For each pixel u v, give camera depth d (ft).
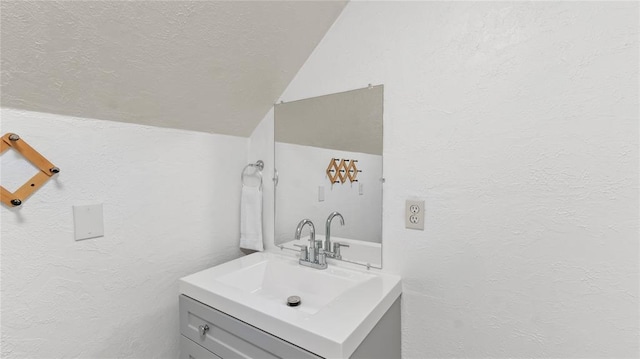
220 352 3.32
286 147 4.76
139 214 3.78
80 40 2.71
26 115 2.89
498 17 3.11
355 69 4.01
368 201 3.98
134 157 3.71
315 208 4.47
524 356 3.10
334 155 4.26
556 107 2.88
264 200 5.07
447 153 3.42
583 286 2.82
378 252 3.94
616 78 2.65
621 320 2.69
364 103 3.96
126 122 3.61
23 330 2.93
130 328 3.73
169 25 3.03
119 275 3.62
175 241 4.19
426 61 3.51
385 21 3.76
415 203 3.63
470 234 3.33
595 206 2.76
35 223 2.97
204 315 3.48
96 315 3.43
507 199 3.13
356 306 3.03
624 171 2.64
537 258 3.01
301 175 4.61
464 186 3.34
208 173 4.60
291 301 3.88
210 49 3.49
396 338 3.65
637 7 2.56
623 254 2.67
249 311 3.05
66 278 3.19
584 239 2.81
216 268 4.21
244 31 3.54
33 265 2.97
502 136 3.13
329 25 4.16
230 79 4.01
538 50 2.94
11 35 2.42
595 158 2.74
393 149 3.77
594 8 2.71
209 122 4.43
